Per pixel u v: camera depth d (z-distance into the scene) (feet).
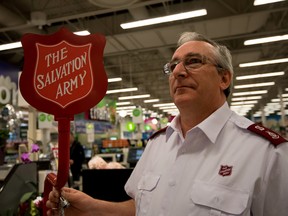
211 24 25.85
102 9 22.44
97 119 42.39
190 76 3.62
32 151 11.25
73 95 3.43
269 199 3.07
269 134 3.33
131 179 4.34
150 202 3.59
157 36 28.71
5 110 11.34
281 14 27.55
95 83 3.48
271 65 44.09
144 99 64.23
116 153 26.25
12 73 28.63
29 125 16.25
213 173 3.25
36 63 3.46
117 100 59.47
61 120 3.36
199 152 3.52
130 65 40.16
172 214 3.28
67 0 23.57
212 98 3.67
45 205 3.61
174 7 25.61
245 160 3.17
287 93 63.36
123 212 4.25
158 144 4.26
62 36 3.52
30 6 24.31
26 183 7.59
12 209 6.81
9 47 23.66
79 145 20.06
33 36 3.50
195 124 3.84
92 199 4.10
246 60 38.60
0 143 9.58
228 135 3.49
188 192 3.28
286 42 33.35
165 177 3.60
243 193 3.02
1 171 7.86
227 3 23.81
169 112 81.76
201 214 3.10
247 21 25.18
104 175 7.16
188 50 3.74
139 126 56.34
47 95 3.42
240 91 59.93
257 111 95.50
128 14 27.14
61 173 3.29
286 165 3.07
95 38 3.54
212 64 3.68
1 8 22.00
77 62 3.50
